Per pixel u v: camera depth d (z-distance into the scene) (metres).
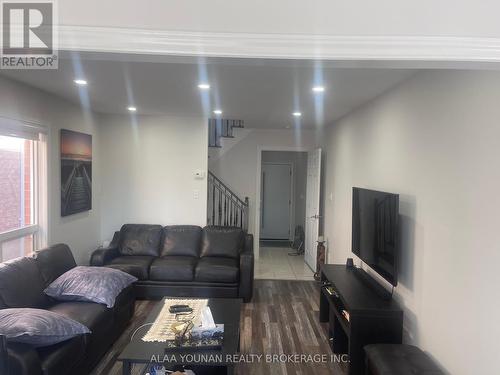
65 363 2.34
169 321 2.75
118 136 5.32
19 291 2.72
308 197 6.62
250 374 2.91
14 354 2.04
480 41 1.33
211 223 6.80
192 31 1.34
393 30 1.34
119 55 1.38
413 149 2.72
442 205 2.29
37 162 3.70
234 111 4.64
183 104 4.23
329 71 2.67
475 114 1.97
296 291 4.98
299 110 4.43
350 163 4.47
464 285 2.04
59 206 4.07
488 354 1.83
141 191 5.38
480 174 1.92
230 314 2.91
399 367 2.17
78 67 2.73
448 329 2.19
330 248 5.42
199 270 4.41
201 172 5.39
